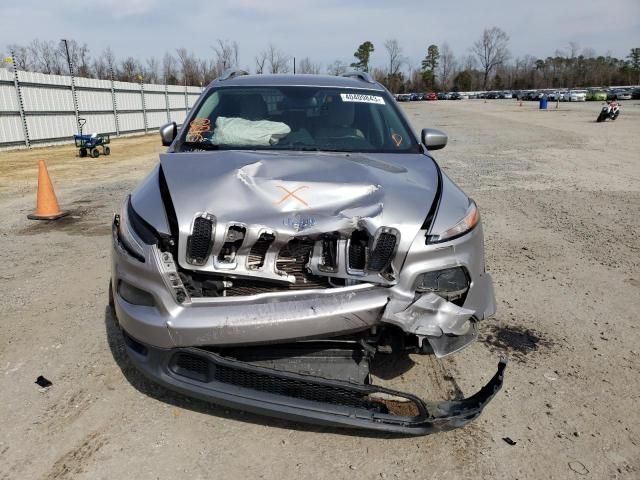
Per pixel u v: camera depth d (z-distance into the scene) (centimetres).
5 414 266
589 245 573
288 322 223
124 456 237
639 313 399
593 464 237
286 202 246
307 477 226
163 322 229
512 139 1809
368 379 242
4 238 604
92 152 1570
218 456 237
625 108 4178
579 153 1398
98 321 373
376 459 237
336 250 238
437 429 230
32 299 414
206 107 378
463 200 282
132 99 2558
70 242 585
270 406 229
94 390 287
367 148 349
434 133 378
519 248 561
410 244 239
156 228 242
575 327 373
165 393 284
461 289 252
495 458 239
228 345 227
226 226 233
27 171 1242
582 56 10912
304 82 405
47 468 229
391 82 10844
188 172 268
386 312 230
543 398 286
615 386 299
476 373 307
